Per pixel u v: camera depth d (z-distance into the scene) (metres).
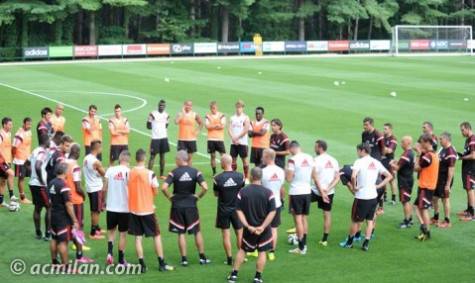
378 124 47.03
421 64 94.81
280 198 22.64
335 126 46.28
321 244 23.84
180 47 112.75
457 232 25.36
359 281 20.33
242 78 75.38
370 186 23.03
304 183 22.88
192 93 62.66
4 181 28.30
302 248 22.80
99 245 23.64
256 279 20.05
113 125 32.75
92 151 24.11
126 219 21.36
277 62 98.62
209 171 34.72
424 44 119.12
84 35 127.88
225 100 58.31
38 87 67.25
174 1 128.75
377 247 23.59
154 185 21.03
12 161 31.48
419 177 24.47
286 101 57.59
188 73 81.19
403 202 25.84
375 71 84.12
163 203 28.72
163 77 76.38
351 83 70.50
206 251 23.08
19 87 67.06
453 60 102.12
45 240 23.94
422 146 24.31
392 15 139.62
